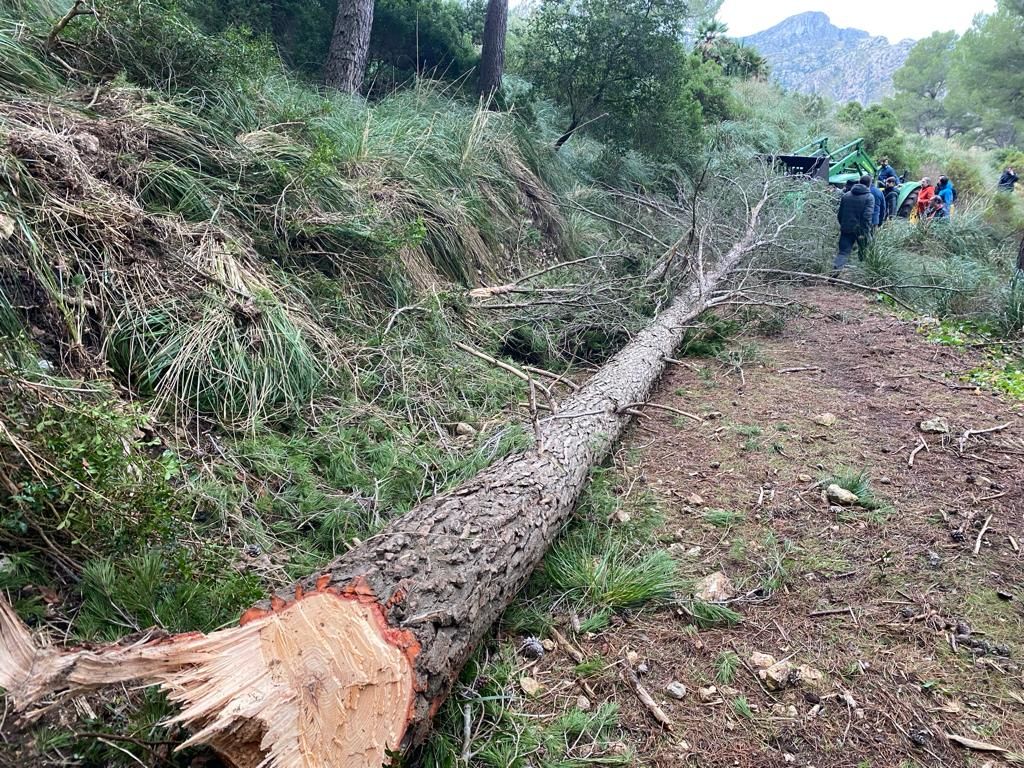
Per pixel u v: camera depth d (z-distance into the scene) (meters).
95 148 3.64
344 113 6.39
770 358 6.03
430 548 2.32
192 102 4.71
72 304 2.99
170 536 2.37
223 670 1.64
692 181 10.92
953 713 2.29
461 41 10.55
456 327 5.16
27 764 1.54
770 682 2.39
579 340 5.77
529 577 2.82
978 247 11.45
